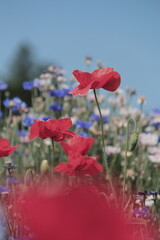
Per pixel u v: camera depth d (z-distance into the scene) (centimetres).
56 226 28
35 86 500
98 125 477
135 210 226
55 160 422
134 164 412
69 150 176
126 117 500
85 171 177
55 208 28
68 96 496
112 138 482
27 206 29
